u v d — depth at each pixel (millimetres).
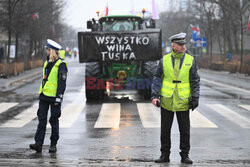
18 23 47969
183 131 10523
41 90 12234
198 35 74625
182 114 10477
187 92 10367
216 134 15766
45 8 57156
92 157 11555
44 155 11805
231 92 32156
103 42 25953
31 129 16719
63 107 23453
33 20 57812
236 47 91312
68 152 12289
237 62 62875
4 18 46438
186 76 10336
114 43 25969
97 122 18422
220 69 65312
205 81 44219
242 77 48750
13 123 18141
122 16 28438
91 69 26297
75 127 17188
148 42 25891
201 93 31109
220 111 22031
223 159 11367
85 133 15820
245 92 32281
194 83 10406
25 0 47250
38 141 12203
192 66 10328
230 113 21359
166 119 10586
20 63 55594
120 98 28047
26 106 23641
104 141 14203
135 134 15602
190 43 83188
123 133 15828
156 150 12648
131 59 25969
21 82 41094
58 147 13094
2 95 29312
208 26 74812
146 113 21172
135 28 28625
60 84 12086
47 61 12406
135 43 25938
